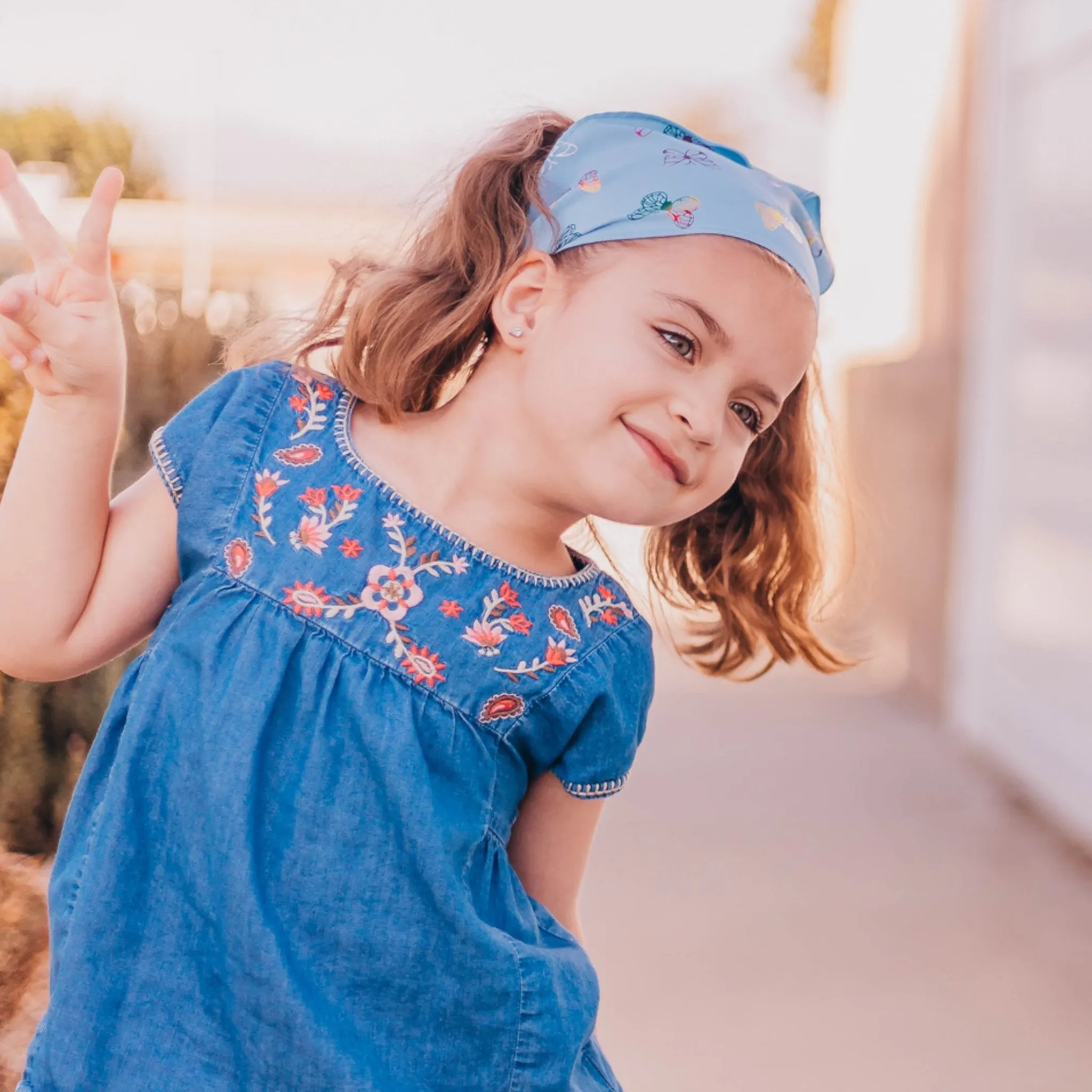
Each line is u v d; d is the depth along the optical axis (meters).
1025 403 5.25
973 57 5.80
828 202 9.21
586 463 1.31
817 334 1.41
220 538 1.33
